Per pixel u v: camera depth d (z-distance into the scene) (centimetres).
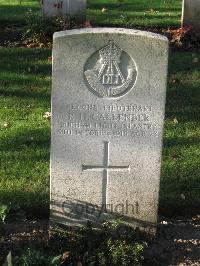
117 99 194
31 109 299
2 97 311
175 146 268
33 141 269
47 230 215
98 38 187
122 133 198
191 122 291
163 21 452
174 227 219
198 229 218
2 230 194
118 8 491
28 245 206
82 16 423
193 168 252
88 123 196
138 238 206
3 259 198
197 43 401
